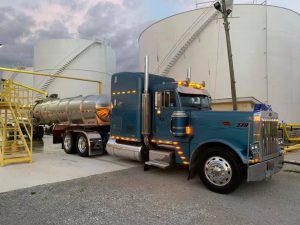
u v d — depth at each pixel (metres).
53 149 12.59
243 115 5.67
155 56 24.02
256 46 20.16
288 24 21.39
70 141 10.91
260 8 20.47
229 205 4.90
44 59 32.53
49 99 14.27
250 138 5.52
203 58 21.09
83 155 10.14
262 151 5.53
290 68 21.20
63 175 7.11
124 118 8.20
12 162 8.65
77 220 4.10
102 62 34.56
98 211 4.49
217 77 20.42
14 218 4.16
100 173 7.38
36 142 15.50
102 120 10.35
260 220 4.21
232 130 5.77
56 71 31.53
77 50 32.31
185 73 21.89
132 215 4.34
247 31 20.22
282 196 5.47
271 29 20.56
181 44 22.03
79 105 10.76
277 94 20.30
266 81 20.09
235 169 5.43
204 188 6.00
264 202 5.08
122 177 6.93
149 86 7.67
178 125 6.48
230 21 20.34
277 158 6.16
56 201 4.98
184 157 6.65
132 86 7.96
